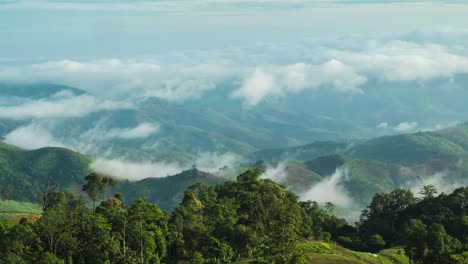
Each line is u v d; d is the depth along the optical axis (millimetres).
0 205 176375
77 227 101500
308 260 113188
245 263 106188
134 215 117750
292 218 138250
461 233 158250
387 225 186875
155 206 137625
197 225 128500
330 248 133750
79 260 99812
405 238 160500
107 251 100312
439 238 115312
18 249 93375
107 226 107188
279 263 103312
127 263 99688
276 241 111688
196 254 111375
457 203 180125
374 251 167000
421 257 117562
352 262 118438
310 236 160125
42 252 93938
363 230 191000
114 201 143375
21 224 102625
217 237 120312
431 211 180625
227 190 180750
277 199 165625
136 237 107000
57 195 142375
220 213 143375
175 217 130875
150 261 109562
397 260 136500
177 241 119562
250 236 117625
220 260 110125
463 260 105750
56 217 100000
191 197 153500
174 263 116812
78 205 136875
